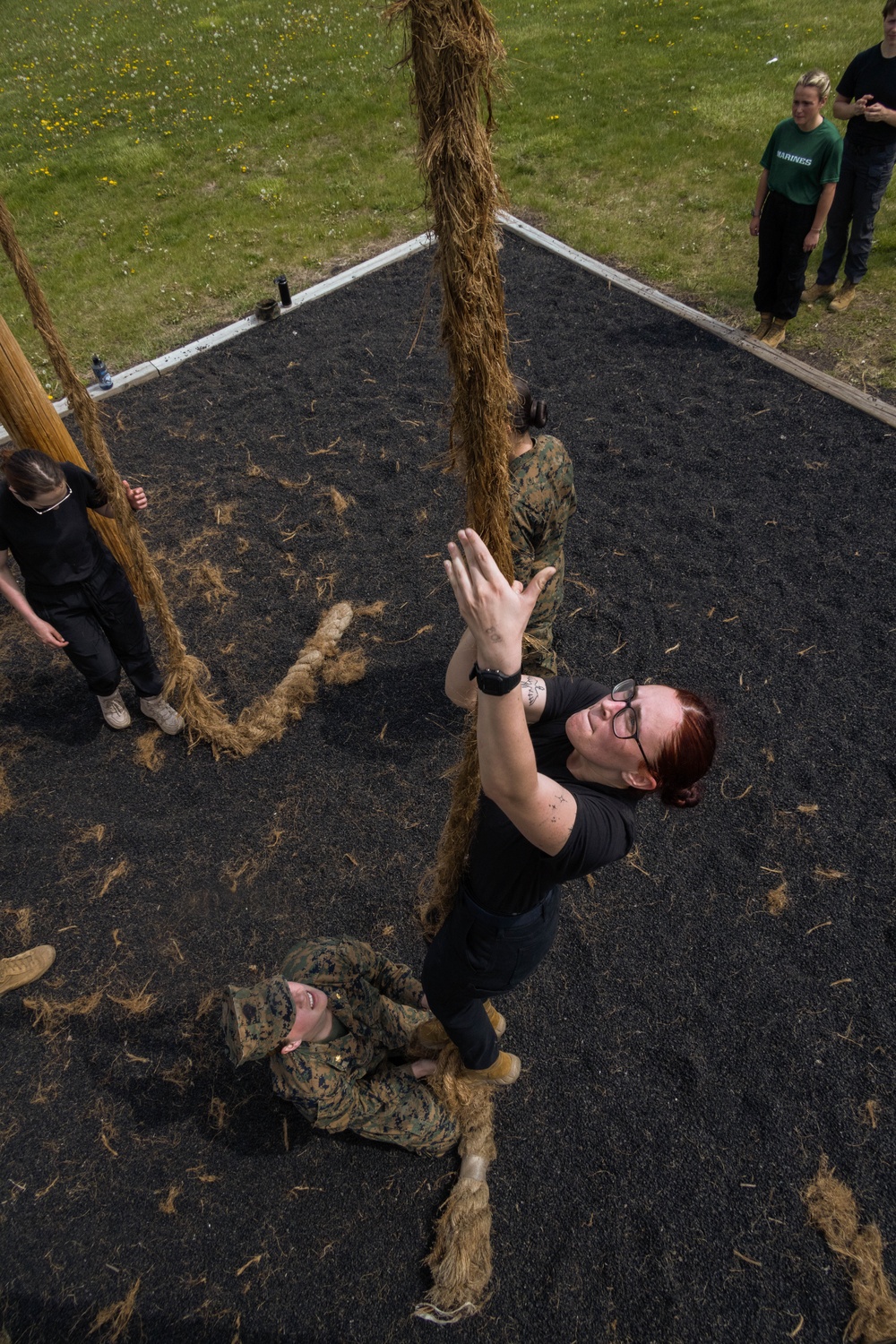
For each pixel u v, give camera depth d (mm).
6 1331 2736
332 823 4027
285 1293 2783
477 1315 2707
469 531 1478
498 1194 2941
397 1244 2869
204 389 6777
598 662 4613
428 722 4414
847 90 6195
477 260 1646
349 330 7305
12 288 8211
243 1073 3273
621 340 6910
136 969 3592
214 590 5160
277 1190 2988
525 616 1521
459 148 1521
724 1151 2994
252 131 10555
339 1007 2795
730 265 7613
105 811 4152
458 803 2510
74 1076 3299
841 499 5414
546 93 10516
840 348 6617
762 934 3531
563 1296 2734
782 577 4973
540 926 2234
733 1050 3225
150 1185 3018
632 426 6090
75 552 3793
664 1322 2670
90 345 7355
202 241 8625
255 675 4715
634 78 10633
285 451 6137
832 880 3676
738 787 4031
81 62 13359
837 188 6523
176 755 4367
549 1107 3131
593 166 9102
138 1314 2756
